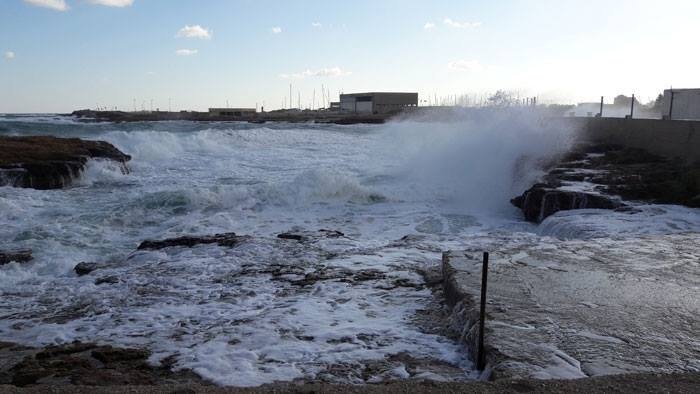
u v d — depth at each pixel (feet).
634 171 49.21
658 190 41.98
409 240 34.12
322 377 14.17
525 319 16.16
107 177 65.51
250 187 53.67
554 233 36.40
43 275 29.71
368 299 21.50
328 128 165.58
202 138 98.43
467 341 15.97
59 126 136.98
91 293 24.27
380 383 13.47
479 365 14.51
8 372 15.76
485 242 33.06
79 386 12.57
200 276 26.35
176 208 49.08
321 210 50.01
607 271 21.25
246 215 47.37
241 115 333.62
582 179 49.16
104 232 40.81
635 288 19.15
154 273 27.12
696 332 15.33
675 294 18.53
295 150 95.61
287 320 19.03
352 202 52.95
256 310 20.74
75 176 62.85
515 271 21.21
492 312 16.66
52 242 36.83
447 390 11.90
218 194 51.57
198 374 14.65
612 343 14.56
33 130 124.47
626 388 11.89
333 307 20.54
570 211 40.01
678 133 53.11
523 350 14.03
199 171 71.00
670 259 23.17
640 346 14.38
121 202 50.78
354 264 27.61
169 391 12.12
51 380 14.70
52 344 18.15
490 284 19.45
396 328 18.03
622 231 32.19
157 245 33.94
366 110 325.42
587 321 16.08
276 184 54.70
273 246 32.35
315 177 54.70
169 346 17.16
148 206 48.98
